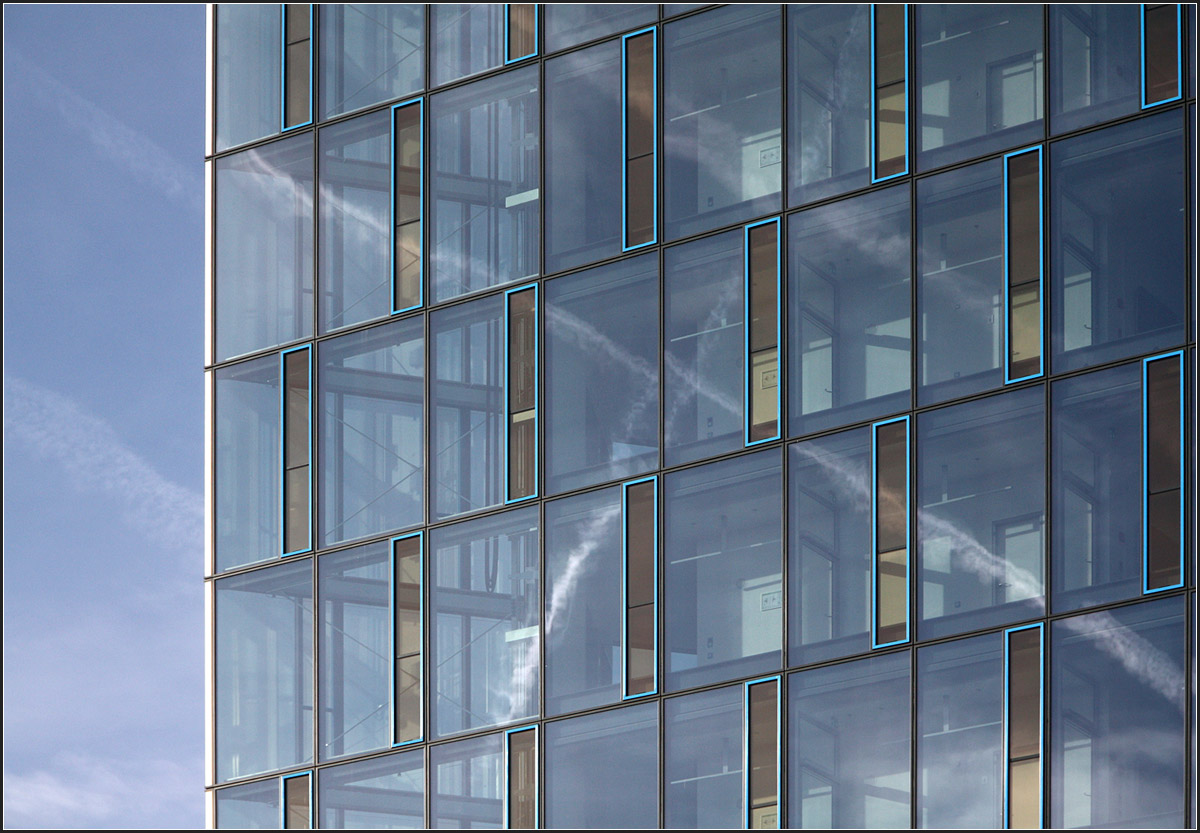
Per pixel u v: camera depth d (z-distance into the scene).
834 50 44.34
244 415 50.81
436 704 46.34
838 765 41.03
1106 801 38.50
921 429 41.62
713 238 44.91
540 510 45.91
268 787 48.09
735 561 43.09
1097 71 41.34
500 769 45.06
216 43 53.78
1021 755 39.38
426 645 46.72
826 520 42.25
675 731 43.00
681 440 44.34
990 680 39.97
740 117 45.19
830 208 43.62
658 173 45.91
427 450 47.84
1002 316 41.28
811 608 42.00
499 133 48.69
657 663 43.53
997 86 42.34
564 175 47.31
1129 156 40.69
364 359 49.34
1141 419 39.56
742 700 42.34
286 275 51.09
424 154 49.62
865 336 42.62
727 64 45.66
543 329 46.78
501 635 45.84
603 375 45.72
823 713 41.44
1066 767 38.97
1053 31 41.94
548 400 46.34
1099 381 40.09
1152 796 38.19
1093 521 39.66
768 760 41.81
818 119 44.19
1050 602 39.69
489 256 48.09
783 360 43.41
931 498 41.25
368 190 50.34
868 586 41.50
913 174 42.81
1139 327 39.97
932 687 40.47
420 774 46.12
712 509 43.62
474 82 49.34
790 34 44.94
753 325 43.97
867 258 42.94
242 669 49.19
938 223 42.34
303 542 49.09
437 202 49.16
